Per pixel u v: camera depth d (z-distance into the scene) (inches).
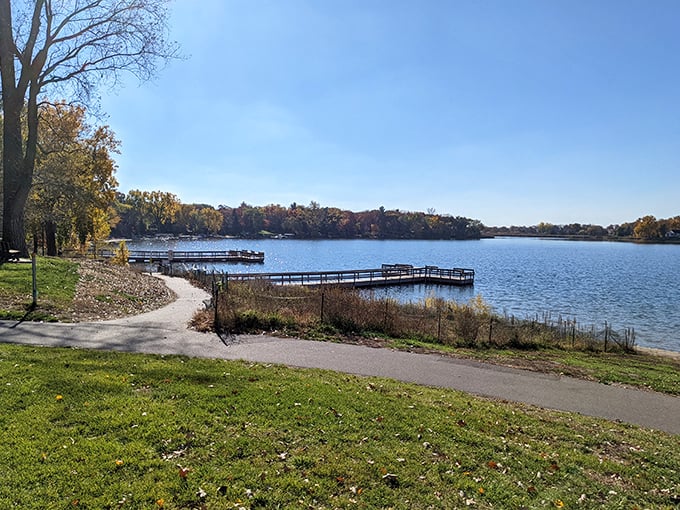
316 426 214.1
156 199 4805.6
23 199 761.0
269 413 223.9
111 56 784.3
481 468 188.4
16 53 721.6
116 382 250.1
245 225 5930.1
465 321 599.2
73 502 143.3
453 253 3786.9
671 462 210.8
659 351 663.1
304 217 6067.9
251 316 472.4
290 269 2112.5
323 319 519.5
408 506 156.9
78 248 1723.7
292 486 162.2
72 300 525.0
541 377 366.3
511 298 1334.9
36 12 729.6
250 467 172.7
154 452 177.6
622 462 207.5
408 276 1676.9
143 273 1198.9
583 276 1967.3
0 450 169.3
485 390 318.3
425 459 190.9
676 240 6181.1
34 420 195.5
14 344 330.6
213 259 2284.7
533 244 6422.2
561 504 165.5
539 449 213.2
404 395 275.9
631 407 303.0
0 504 139.4
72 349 325.7
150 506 145.1
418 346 460.4
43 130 1137.4
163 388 247.8
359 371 339.6
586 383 358.0
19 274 585.0
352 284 1469.0
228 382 268.5
